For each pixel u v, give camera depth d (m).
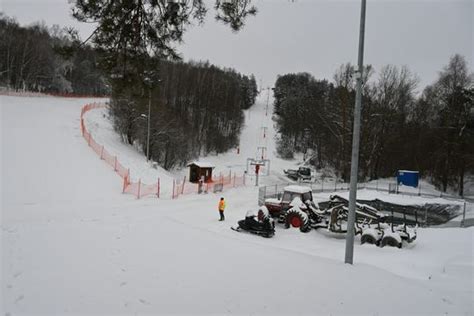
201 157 62.12
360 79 10.62
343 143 50.91
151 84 8.69
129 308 5.53
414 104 59.47
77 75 84.75
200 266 7.86
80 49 7.92
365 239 16.16
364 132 49.94
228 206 24.39
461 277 10.69
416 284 8.72
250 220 17.17
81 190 22.88
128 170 28.25
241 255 9.22
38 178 22.95
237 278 7.31
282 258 9.40
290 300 6.46
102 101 66.56
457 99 48.94
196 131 64.38
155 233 10.95
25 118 36.28
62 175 24.45
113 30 7.63
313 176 52.44
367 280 8.26
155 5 7.80
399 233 15.88
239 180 42.25
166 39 8.21
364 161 50.50
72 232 10.34
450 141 47.34
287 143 75.00
